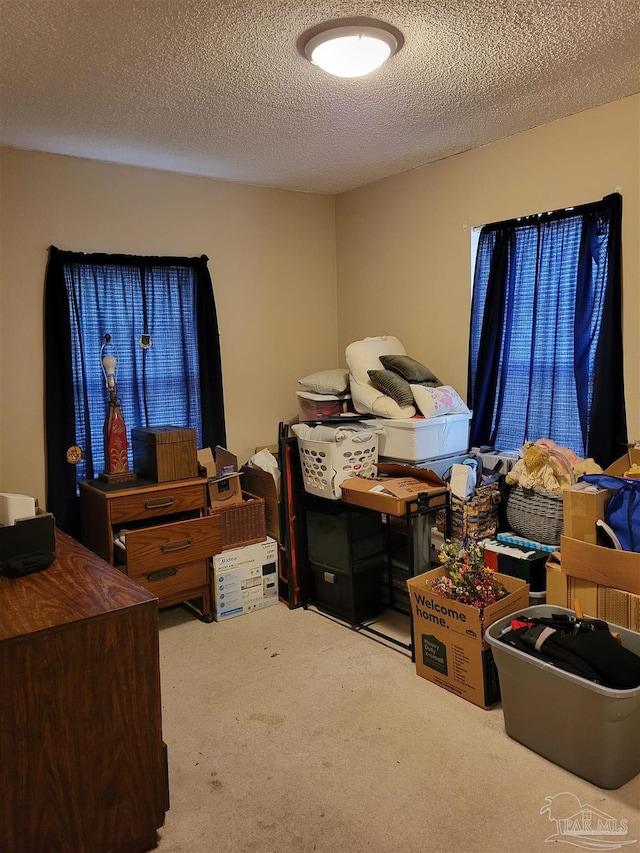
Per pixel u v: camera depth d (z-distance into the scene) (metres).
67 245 3.31
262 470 3.60
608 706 1.85
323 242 4.32
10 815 1.56
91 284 3.38
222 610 3.25
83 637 1.63
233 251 3.91
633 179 2.70
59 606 1.70
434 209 3.60
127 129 2.89
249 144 3.15
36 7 1.82
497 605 2.37
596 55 2.24
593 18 1.97
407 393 3.24
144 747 1.75
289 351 4.21
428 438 3.13
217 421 3.83
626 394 2.81
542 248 3.08
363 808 1.89
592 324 2.91
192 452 3.29
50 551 2.05
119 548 3.04
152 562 3.02
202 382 3.78
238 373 3.99
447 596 2.49
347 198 4.23
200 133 2.96
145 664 1.74
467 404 3.52
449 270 3.56
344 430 3.12
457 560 2.58
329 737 2.23
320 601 3.39
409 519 2.75
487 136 3.15
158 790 1.78
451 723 2.30
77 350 3.35
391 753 2.14
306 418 3.83
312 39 2.03
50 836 1.62
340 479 3.04
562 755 2.03
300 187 4.07
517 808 1.87
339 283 4.37
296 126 2.89
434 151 3.37
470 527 2.86
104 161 3.40
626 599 2.21
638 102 2.64
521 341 3.23
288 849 1.74
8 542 1.97
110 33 1.98
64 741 1.62
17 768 1.56
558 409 3.08
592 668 1.94
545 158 3.01
